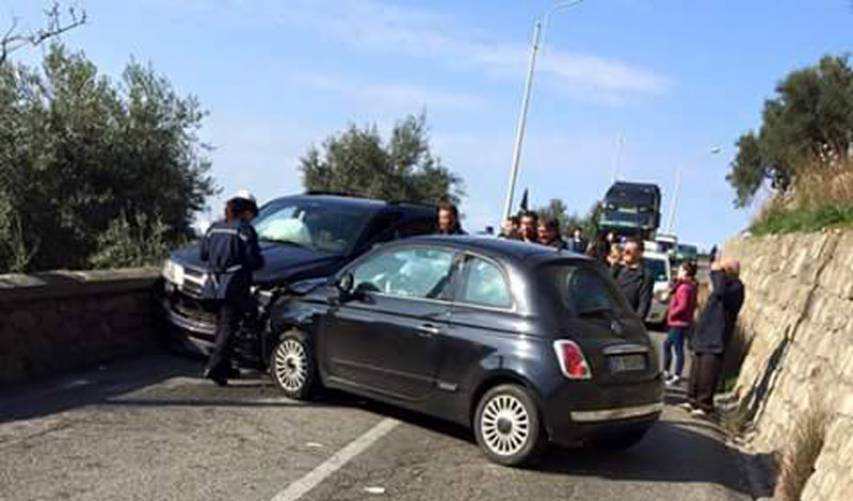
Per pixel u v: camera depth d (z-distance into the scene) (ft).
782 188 62.80
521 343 23.54
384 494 20.07
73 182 57.57
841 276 30.81
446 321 25.07
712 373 34.73
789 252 43.80
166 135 61.31
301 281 30.25
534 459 23.38
